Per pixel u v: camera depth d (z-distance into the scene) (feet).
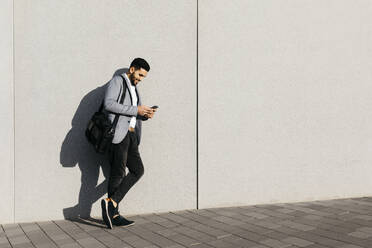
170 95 16.89
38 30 15.60
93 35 16.11
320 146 18.53
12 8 15.35
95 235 13.39
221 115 17.35
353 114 18.95
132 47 16.49
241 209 16.84
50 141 15.81
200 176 17.19
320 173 18.54
